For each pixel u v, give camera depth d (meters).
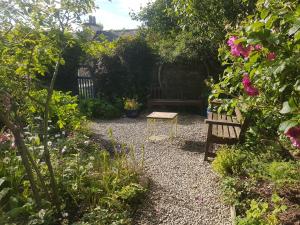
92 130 7.41
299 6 1.68
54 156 4.17
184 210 3.49
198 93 10.12
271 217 2.73
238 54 2.27
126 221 3.11
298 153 4.07
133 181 3.96
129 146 6.14
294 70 1.70
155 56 10.20
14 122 3.13
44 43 3.03
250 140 4.62
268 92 2.47
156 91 10.39
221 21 6.00
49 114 3.78
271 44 1.64
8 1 2.81
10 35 2.95
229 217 3.30
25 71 3.03
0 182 3.39
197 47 9.03
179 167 4.90
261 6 2.30
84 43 3.41
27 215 3.15
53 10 3.05
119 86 10.40
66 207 3.40
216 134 4.96
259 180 3.70
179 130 7.41
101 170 4.05
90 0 3.23
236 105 3.05
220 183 3.96
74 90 10.65
